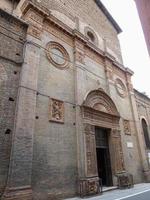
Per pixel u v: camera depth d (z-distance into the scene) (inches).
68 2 706.2
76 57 601.6
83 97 566.9
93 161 501.0
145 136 890.7
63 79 540.4
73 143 490.0
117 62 820.6
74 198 421.7
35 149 400.2
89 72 649.6
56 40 567.8
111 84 729.6
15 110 392.8
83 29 730.2
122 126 709.3
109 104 663.1
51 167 415.2
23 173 351.6
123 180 570.6
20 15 533.3
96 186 468.1
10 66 423.5
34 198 361.4
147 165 739.4
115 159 593.6
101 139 605.3
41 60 496.4
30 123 398.9
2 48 423.5
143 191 498.6
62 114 494.0
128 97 837.8
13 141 361.4
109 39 900.0
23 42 470.9
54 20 569.0
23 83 419.5
